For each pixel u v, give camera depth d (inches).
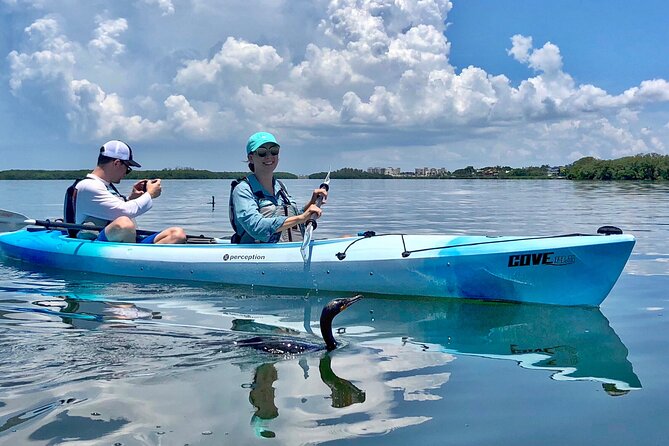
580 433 98.4
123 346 147.1
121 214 275.3
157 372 127.2
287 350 142.9
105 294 220.2
